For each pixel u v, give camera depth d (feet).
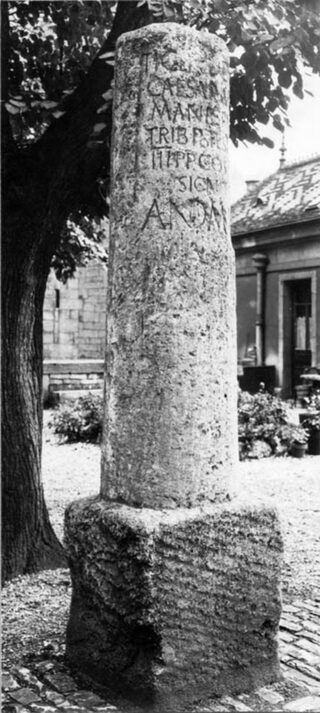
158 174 10.25
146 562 9.55
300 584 15.66
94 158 16.02
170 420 10.08
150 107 10.32
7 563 15.93
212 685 10.07
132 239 10.35
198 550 9.95
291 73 16.87
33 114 18.63
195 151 10.39
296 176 64.90
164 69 10.30
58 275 24.77
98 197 19.57
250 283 60.59
